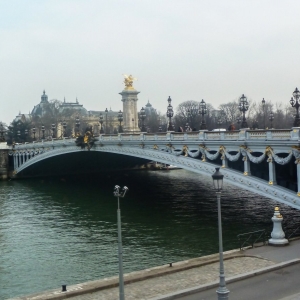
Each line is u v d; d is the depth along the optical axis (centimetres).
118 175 15562
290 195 5269
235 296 3341
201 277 3816
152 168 17788
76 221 7619
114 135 9456
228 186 11750
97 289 3591
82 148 10788
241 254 4431
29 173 15425
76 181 13975
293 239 4988
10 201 9975
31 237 6625
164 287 3606
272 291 3422
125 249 5759
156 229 6738
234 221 6944
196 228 6650
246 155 5903
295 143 5031
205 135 6662
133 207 8775
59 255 5678
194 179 13975
